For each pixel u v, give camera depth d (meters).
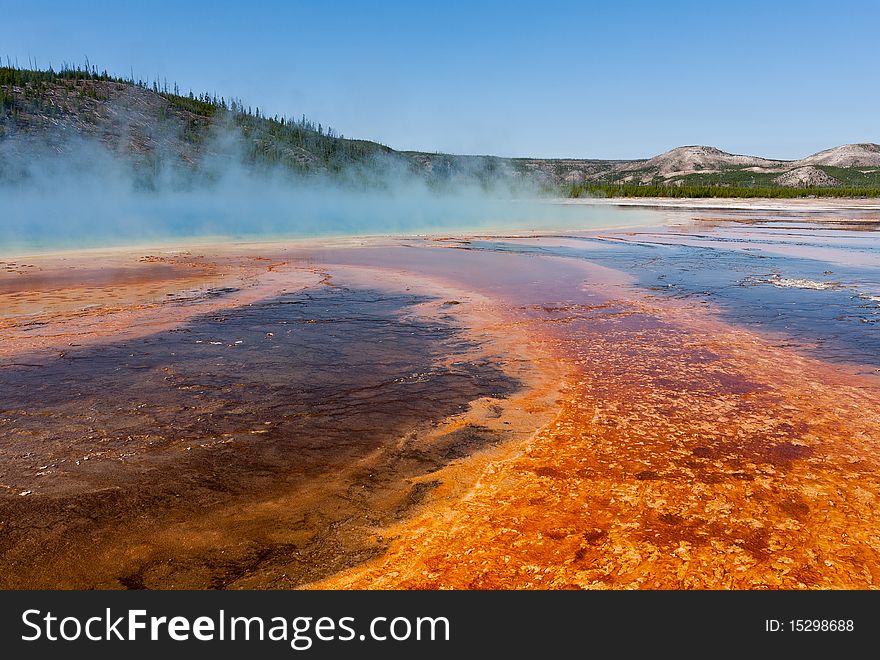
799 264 14.73
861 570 2.84
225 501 3.62
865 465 3.95
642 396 5.34
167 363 6.37
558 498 3.55
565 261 15.45
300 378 5.93
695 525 3.23
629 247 19.14
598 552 2.99
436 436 4.57
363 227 29.98
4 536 3.22
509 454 4.21
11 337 7.31
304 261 15.36
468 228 29.30
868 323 8.21
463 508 3.47
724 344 7.12
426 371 6.19
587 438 4.43
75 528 3.30
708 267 14.23
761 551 2.99
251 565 2.99
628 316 8.72
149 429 4.66
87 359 6.45
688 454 4.14
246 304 9.59
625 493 3.59
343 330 7.92
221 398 5.36
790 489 3.62
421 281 12.02
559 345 7.13
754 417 4.81
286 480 3.89
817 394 5.35
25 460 4.10
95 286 11.12
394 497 3.66
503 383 5.79
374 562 2.98
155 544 3.17
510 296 10.36
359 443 4.46
